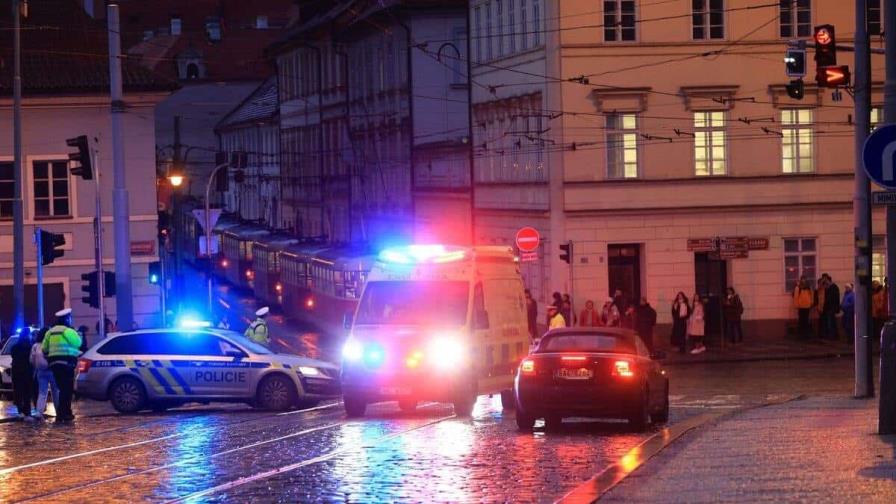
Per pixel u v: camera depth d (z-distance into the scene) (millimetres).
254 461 19531
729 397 34062
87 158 40344
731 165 56812
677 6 56469
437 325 29203
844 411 24734
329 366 33312
